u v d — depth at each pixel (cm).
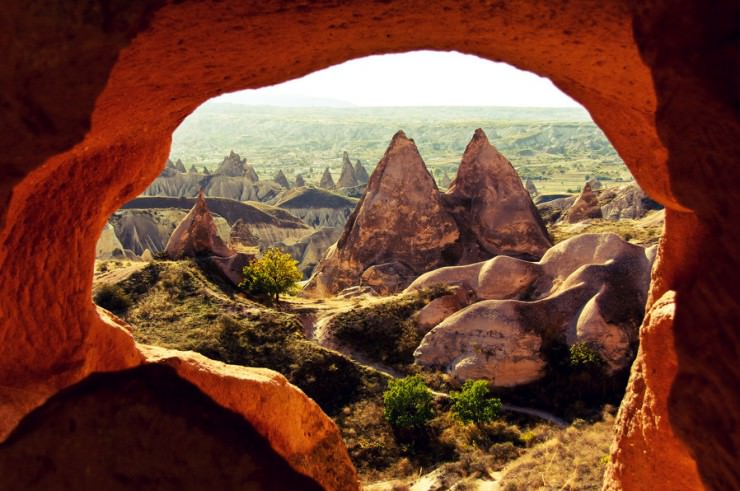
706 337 594
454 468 2934
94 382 622
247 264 5197
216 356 3756
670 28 556
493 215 6525
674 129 566
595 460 2656
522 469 2755
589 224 7281
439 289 4709
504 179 6688
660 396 923
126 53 654
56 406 583
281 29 703
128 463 565
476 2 711
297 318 4322
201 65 739
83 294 994
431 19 754
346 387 3684
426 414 3316
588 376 3825
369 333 4412
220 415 634
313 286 6619
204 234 5425
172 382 649
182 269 4731
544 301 4194
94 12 486
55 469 550
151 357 1161
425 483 2884
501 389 3869
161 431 583
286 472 622
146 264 4794
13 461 548
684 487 950
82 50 493
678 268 942
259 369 1177
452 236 6444
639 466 1004
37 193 855
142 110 825
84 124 519
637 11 584
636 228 6900
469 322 4116
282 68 828
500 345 3975
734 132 529
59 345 952
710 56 536
